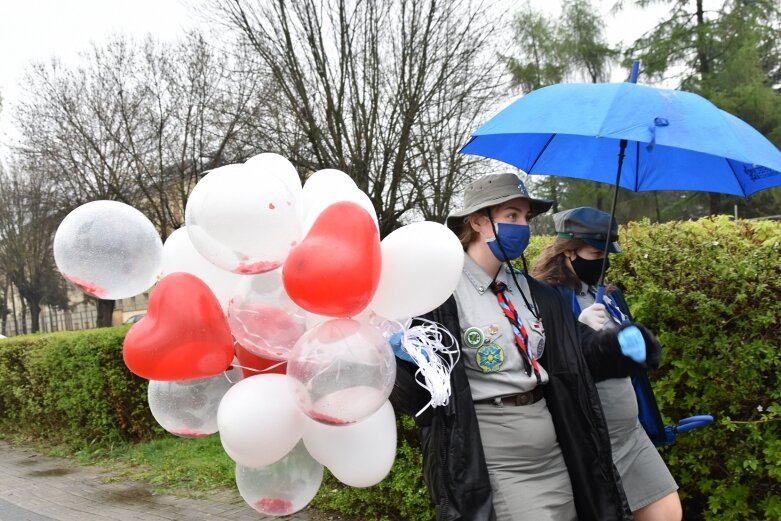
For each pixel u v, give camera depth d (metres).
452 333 2.20
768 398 3.00
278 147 13.30
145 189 17.44
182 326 1.85
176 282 1.91
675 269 3.20
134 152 17.56
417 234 1.91
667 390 3.24
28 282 33.62
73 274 1.96
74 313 44.75
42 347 7.84
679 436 3.24
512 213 2.37
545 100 2.27
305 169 12.98
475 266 2.36
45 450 7.86
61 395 7.57
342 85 12.27
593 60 16.52
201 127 16.45
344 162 12.29
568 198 15.57
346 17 12.15
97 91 17.44
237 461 1.98
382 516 4.19
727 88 14.88
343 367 1.68
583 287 2.89
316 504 4.50
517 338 2.23
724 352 3.03
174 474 5.93
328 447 2.00
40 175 21.02
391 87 12.50
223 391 2.15
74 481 6.19
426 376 1.92
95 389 7.12
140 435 7.28
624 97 2.14
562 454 2.29
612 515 2.18
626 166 3.07
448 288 1.94
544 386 2.30
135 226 2.00
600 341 2.33
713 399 3.13
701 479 3.21
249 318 1.93
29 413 8.48
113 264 1.96
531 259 4.05
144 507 5.14
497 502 2.14
